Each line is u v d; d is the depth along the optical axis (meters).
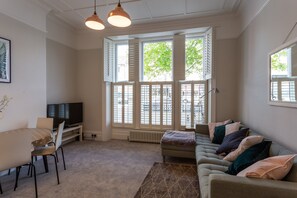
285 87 1.92
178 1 3.35
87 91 4.88
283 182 1.31
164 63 4.57
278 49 2.04
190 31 4.18
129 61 4.66
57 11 3.75
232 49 3.93
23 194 2.18
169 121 4.41
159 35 4.42
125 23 2.39
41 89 3.42
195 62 4.38
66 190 2.28
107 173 2.76
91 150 3.88
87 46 4.84
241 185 1.30
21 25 3.02
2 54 2.68
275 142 2.00
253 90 2.92
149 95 4.53
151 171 2.83
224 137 2.85
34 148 2.62
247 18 3.23
